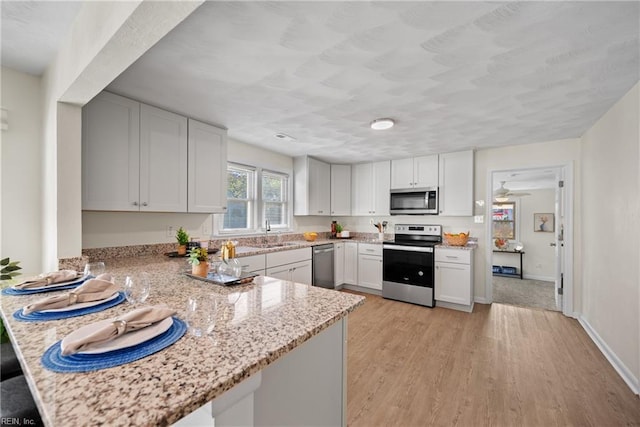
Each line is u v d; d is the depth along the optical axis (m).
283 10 1.26
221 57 1.64
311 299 1.27
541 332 2.87
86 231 2.21
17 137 1.92
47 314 1.03
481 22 1.34
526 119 2.65
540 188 6.29
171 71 1.79
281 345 0.82
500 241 6.61
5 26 1.48
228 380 0.65
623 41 1.47
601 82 1.92
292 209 4.34
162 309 0.94
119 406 0.55
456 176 3.87
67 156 1.77
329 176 4.68
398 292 3.92
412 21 1.34
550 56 1.62
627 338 2.06
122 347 0.75
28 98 1.97
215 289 1.43
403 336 2.77
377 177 4.54
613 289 2.31
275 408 0.94
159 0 0.94
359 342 2.64
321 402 1.16
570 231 3.31
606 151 2.47
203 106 2.35
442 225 4.23
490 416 1.67
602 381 2.02
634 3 1.20
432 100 2.23
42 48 1.69
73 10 1.39
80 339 0.73
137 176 2.20
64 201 1.76
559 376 2.08
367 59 1.66
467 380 2.03
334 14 1.29
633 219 2.00
